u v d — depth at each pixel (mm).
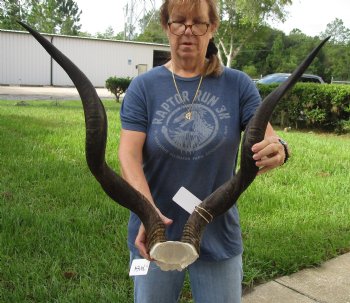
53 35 34469
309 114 14273
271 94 1956
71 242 4312
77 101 20234
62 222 4695
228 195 2051
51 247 4188
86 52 35875
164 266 1934
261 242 4500
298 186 6574
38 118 11969
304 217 5289
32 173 6355
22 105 16891
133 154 2303
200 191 2301
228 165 2336
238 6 30250
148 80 2328
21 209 4953
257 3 29781
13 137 8844
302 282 4000
